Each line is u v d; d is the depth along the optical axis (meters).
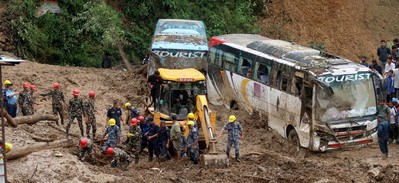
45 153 23.03
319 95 26.97
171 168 24.53
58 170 22.05
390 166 24.17
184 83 26.47
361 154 26.98
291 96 28.33
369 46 48.69
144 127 25.73
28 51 39.56
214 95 35.19
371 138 27.55
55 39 40.94
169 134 25.50
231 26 47.38
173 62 33.75
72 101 26.31
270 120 30.27
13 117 26.34
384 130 25.66
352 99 27.28
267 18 49.53
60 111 28.02
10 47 38.84
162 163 25.06
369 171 23.86
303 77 27.48
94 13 41.50
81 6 43.03
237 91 33.12
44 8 41.09
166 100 26.36
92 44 42.47
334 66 27.77
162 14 46.47
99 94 33.25
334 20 49.47
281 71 29.20
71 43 41.44
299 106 27.78
